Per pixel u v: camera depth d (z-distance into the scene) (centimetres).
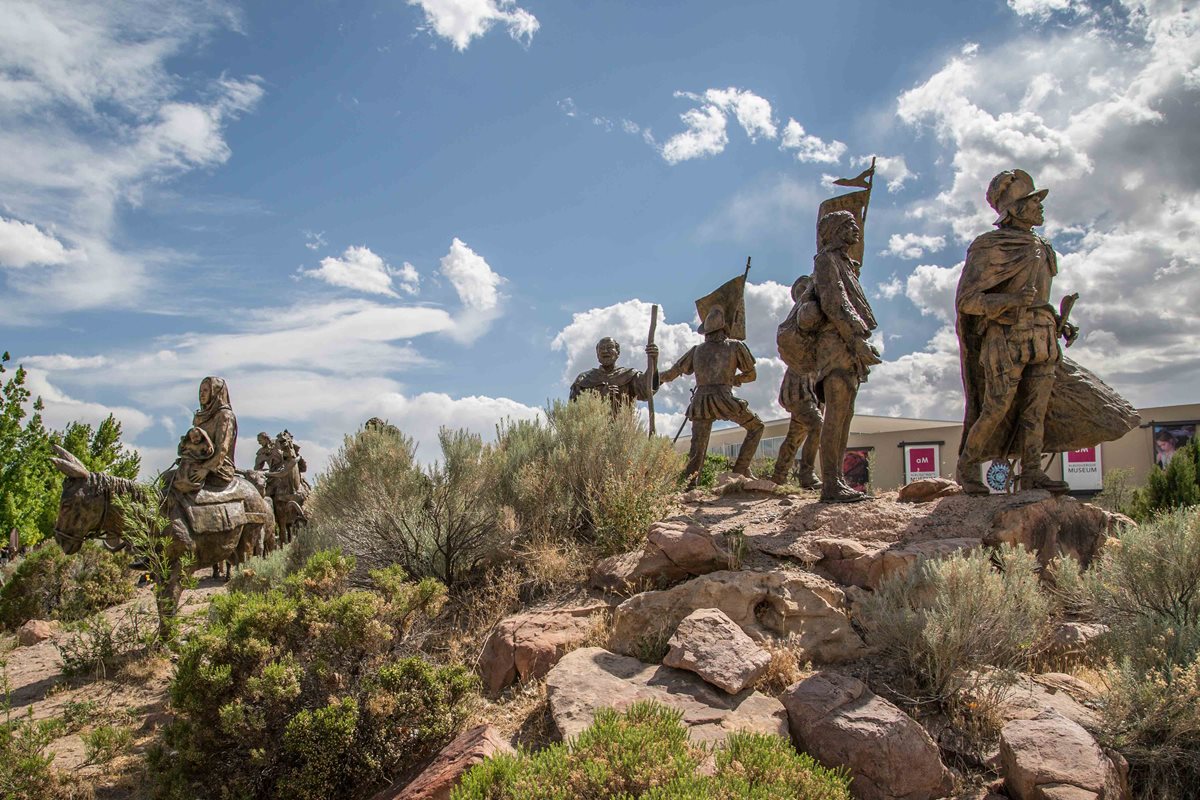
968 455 930
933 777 512
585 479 990
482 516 945
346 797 560
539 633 695
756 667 588
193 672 586
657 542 768
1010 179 930
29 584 1302
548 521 938
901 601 659
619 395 1352
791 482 1276
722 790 392
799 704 552
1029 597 638
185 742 574
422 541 937
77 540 1055
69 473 1056
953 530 817
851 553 755
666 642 653
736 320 1288
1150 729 561
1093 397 946
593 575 822
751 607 676
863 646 664
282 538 1908
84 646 949
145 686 873
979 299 911
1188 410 2500
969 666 603
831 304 884
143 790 614
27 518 2691
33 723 741
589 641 686
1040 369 923
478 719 611
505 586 829
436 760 525
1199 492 1791
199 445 1038
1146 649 615
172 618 917
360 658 623
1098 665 662
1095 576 723
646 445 1023
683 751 433
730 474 1373
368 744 567
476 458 955
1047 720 545
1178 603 690
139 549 983
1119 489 2133
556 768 415
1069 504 873
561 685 584
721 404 1224
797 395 1132
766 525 876
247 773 579
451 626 797
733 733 477
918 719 589
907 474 2911
